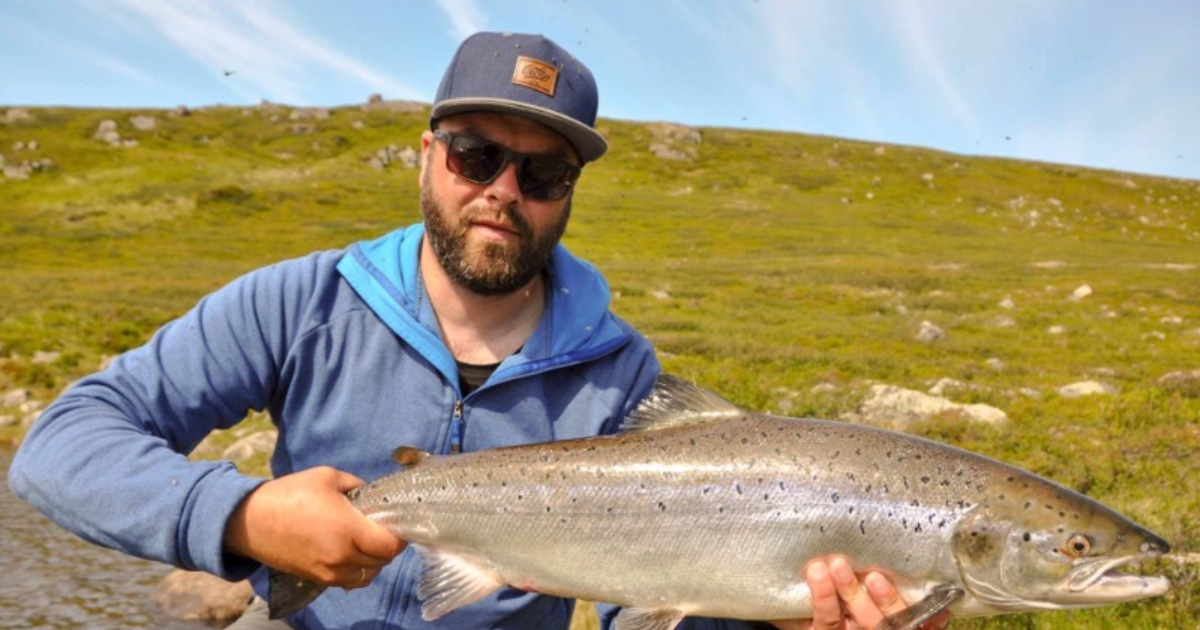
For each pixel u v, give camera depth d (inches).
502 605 37.9
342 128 1051.3
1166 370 202.8
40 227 594.9
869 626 35.8
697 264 510.6
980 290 371.6
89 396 32.6
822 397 153.5
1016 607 37.8
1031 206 887.7
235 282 37.2
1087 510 37.6
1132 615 66.9
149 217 641.6
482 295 37.3
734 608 37.5
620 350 40.4
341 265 37.8
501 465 37.2
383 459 36.8
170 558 29.2
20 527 117.0
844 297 358.0
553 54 36.5
